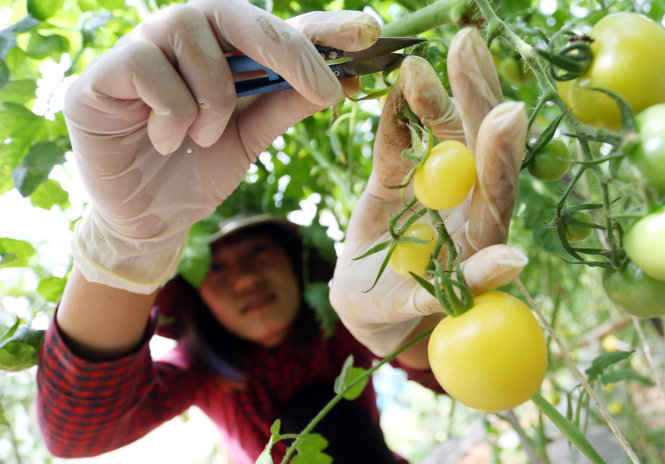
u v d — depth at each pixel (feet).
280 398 1.96
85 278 1.20
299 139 1.89
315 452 0.94
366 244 1.03
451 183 0.62
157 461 7.36
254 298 1.89
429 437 5.05
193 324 1.96
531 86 1.55
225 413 1.99
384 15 1.64
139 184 0.98
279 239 2.08
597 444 2.58
